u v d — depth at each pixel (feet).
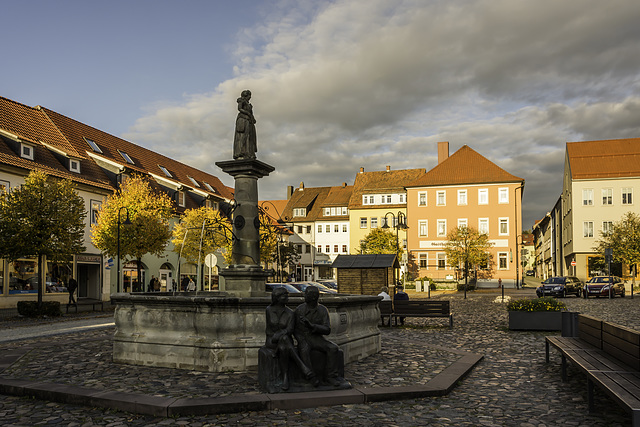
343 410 23.27
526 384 28.68
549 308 54.24
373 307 39.27
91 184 120.06
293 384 25.27
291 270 270.67
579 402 24.66
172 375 28.99
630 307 92.27
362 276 90.02
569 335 35.91
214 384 26.68
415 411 23.16
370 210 270.67
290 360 25.54
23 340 48.55
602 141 201.57
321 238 290.97
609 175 189.16
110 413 22.89
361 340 36.06
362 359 35.60
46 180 82.48
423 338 49.19
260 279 40.01
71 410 23.40
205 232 141.49
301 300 32.94
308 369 25.23
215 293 53.16
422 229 225.56
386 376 29.55
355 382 27.86
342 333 33.78
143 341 32.27
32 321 71.31
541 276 394.32
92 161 131.34
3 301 98.37
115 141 155.22
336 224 289.33
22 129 113.50
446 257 216.74
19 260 102.68
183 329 31.19
